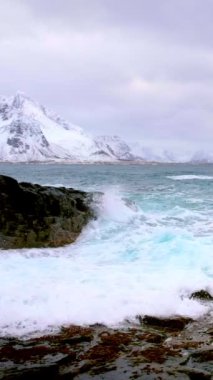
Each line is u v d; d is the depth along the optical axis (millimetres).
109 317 7492
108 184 36312
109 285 8977
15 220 14281
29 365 5895
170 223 16500
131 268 10414
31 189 16047
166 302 8000
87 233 15266
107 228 15797
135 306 7848
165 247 12336
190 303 8062
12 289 8688
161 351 6301
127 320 7438
